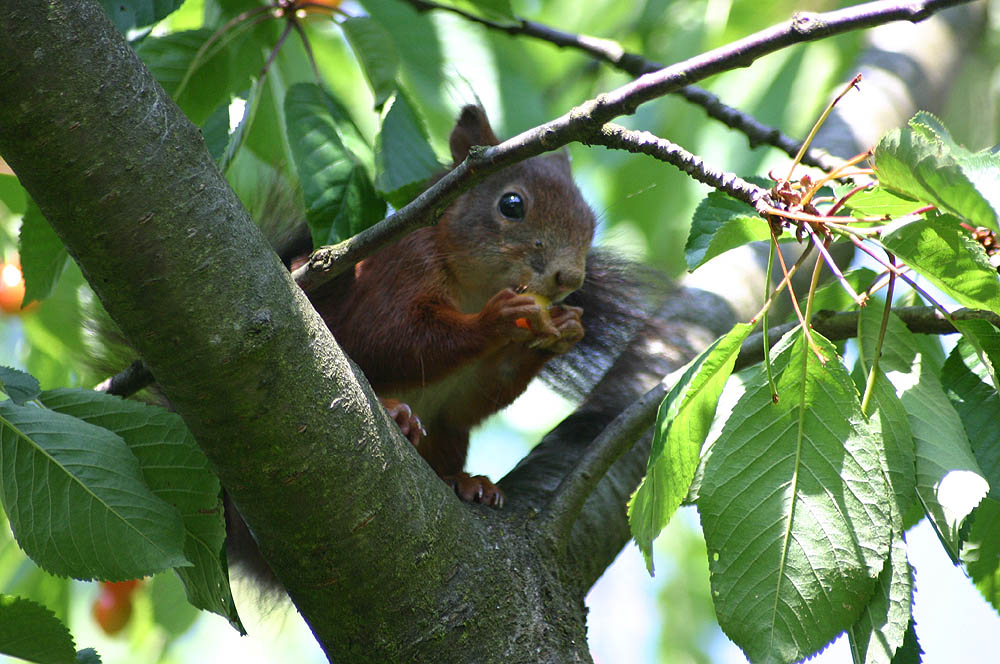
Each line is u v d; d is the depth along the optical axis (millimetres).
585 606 3119
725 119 3219
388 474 3053
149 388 3252
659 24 4109
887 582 3018
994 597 3076
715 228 3068
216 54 3205
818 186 3002
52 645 3051
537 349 3270
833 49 4082
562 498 3119
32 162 2992
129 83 3000
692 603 4445
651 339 3268
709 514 3023
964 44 3748
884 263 2994
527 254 3273
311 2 3211
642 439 3217
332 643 3076
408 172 3166
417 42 3328
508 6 3277
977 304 2994
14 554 3355
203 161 3016
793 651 3014
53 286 3137
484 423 3391
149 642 4000
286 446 3033
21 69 2982
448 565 3072
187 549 3061
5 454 3035
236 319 3016
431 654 3068
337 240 3139
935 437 3031
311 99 3158
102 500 3033
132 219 3000
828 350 3018
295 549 3055
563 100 4406
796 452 3021
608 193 4258
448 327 3240
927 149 2963
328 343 3041
